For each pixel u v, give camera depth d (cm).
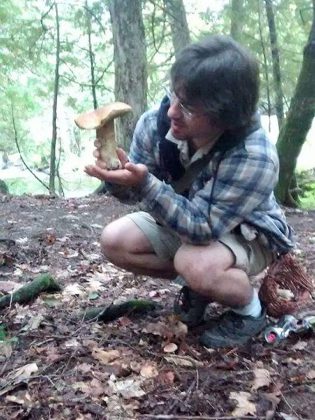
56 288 231
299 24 797
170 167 169
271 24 750
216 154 157
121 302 212
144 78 594
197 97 144
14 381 154
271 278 183
